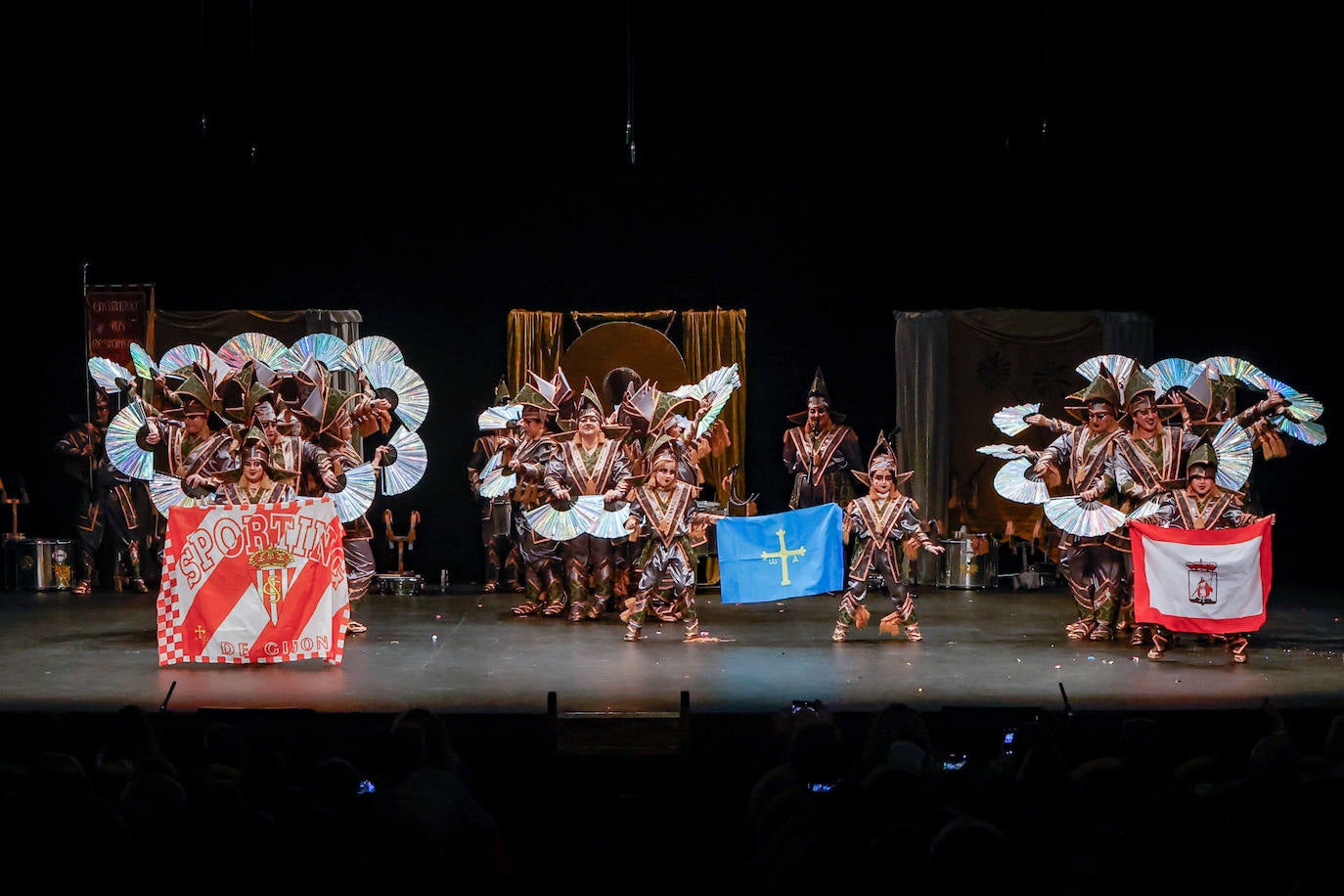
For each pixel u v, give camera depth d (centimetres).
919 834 417
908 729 555
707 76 1453
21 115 1409
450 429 1548
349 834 445
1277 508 1539
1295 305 1488
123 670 998
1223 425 1141
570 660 1050
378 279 1510
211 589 1013
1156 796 424
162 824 459
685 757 675
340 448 1208
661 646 1123
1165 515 1089
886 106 1452
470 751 632
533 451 1297
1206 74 1378
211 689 932
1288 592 1440
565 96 1459
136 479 1369
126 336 1445
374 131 1462
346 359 1224
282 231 1494
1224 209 1461
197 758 551
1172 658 1062
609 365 1510
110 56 1398
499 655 1071
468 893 500
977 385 1509
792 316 1524
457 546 1567
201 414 1188
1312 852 417
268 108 1429
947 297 1516
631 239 1502
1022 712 654
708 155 1476
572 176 1484
